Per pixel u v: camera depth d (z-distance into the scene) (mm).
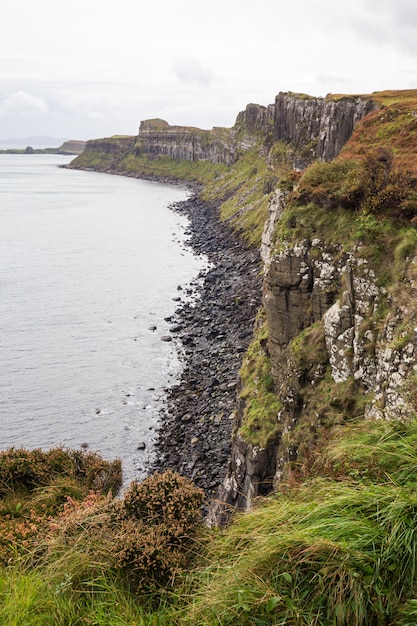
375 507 7262
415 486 7504
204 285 75625
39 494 13195
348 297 20469
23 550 9602
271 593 6504
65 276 81750
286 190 32969
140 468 34125
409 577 6297
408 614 5875
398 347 16688
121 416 40875
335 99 72562
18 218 142625
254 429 23484
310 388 21141
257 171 155500
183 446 35969
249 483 22922
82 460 15250
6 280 78500
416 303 17172
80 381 46594
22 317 62344
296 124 116312
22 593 7367
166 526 9070
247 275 76500
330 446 10281
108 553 8469
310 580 6438
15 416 40750
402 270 18984
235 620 6547
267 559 7012
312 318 23188
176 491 9797
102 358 51375
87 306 67062
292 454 19875
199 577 7652
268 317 25328
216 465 32719
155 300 69688
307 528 6910
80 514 10023
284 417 22359
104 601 7508
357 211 22125
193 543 8898
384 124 43094
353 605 6137
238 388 30172
